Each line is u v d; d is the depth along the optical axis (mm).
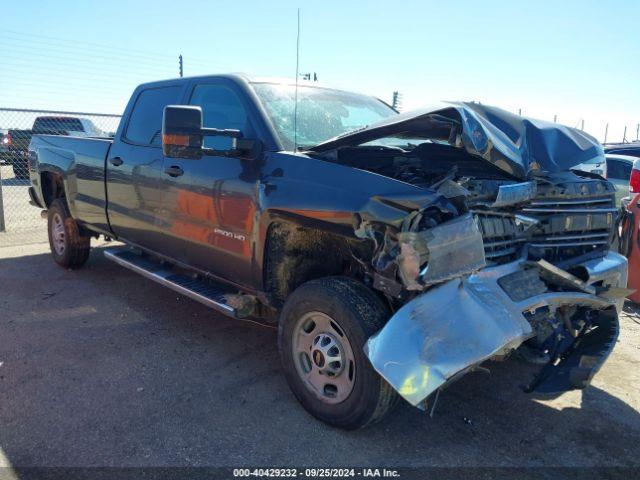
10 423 3123
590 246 3928
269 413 3320
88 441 2965
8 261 6828
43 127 14680
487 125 3211
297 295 3223
